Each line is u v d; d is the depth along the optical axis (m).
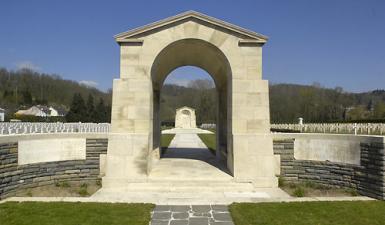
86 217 7.54
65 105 98.25
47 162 11.09
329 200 9.28
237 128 12.22
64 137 11.57
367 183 10.13
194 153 19.12
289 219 7.57
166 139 31.53
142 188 11.18
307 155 12.01
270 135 12.12
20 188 10.20
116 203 8.77
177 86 120.06
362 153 10.40
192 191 10.98
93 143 11.98
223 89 15.94
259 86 12.32
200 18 12.39
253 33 12.27
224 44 12.39
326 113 74.12
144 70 12.30
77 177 11.72
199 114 83.69
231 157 12.51
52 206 8.36
